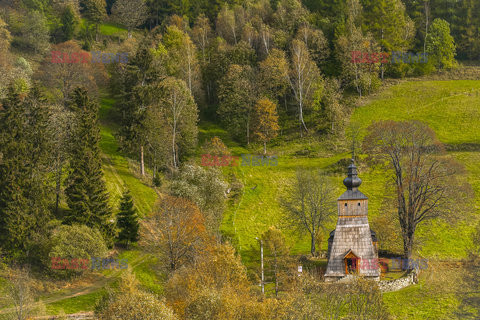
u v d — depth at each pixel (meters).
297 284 81.50
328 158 137.38
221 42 177.25
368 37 165.12
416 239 101.06
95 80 159.75
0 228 96.19
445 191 96.12
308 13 187.00
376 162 102.25
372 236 98.06
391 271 95.38
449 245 103.06
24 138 102.75
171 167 130.62
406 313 82.50
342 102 157.62
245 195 125.19
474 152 133.00
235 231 111.50
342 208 95.00
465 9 187.12
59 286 91.06
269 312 70.00
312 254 101.69
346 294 79.19
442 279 90.94
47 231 98.81
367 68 162.75
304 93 154.50
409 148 99.75
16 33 187.62
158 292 90.56
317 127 147.88
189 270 84.56
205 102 167.25
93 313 81.69
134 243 103.69
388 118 149.75
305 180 110.94
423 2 193.38
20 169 99.19
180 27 196.00
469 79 166.38
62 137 108.94
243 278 83.44
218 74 165.38
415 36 186.12
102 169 123.19
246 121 149.50
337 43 166.88
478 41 180.38
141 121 125.62
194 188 111.81
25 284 83.88
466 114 148.25
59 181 107.00
